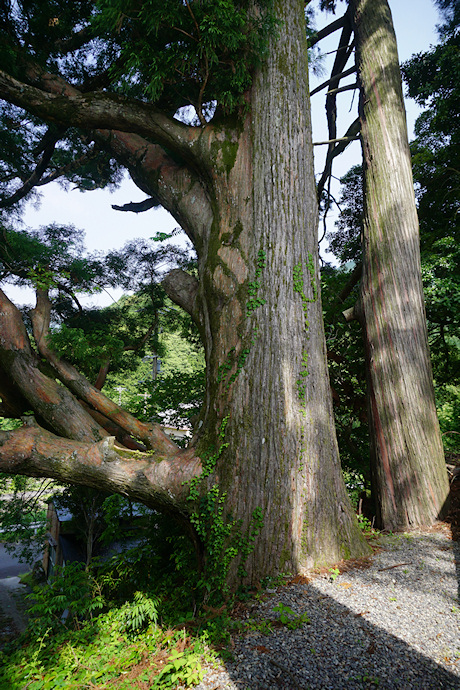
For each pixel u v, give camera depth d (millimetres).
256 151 6238
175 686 3066
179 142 6648
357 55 8719
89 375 9039
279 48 6512
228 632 3701
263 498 5195
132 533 8953
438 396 16234
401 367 7043
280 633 3619
